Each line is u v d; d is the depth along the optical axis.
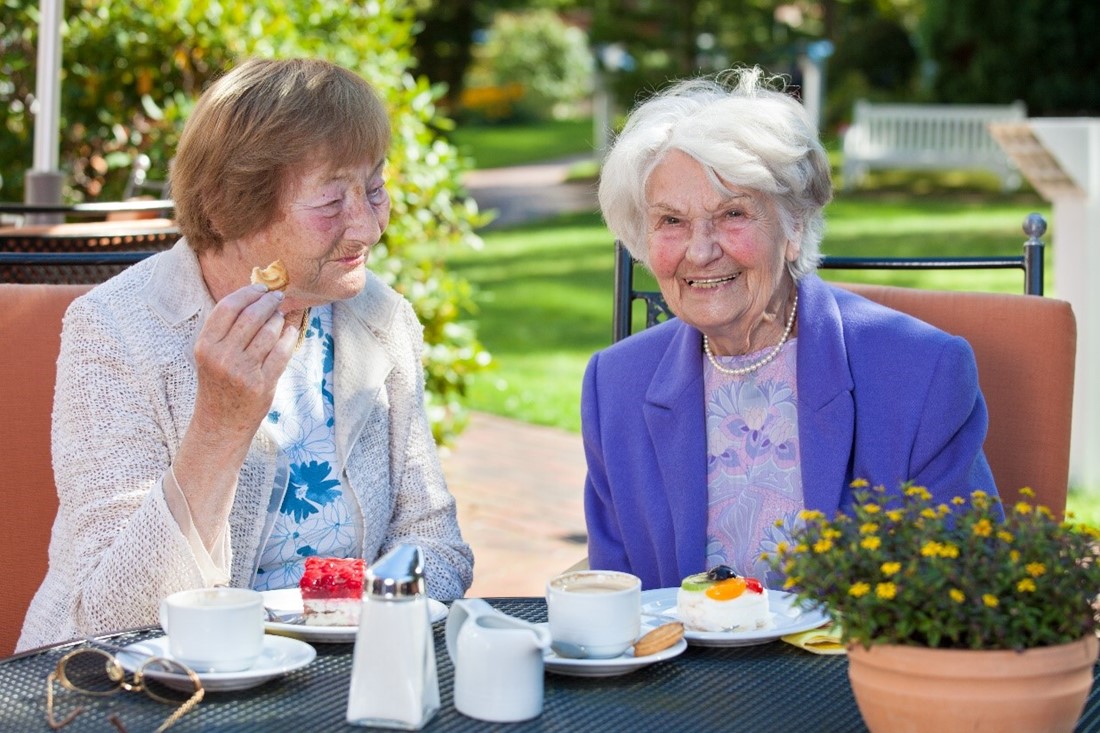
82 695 1.58
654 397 2.30
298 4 5.16
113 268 3.28
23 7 4.84
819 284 2.31
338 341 2.23
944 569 1.37
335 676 1.63
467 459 6.00
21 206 3.36
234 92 2.01
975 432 2.20
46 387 2.31
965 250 11.76
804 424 2.21
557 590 1.68
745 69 2.27
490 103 29.45
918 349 2.22
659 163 2.15
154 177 4.71
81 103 4.89
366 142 2.03
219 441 1.81
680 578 2.23
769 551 2.22
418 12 23.11
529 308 10.41
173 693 1.58
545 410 7.05
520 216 16.20
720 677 1.65
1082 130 4.98
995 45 17.05
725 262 2.17
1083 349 5.19
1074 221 5.14
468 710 1.52
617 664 1.62
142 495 1.96
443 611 1.84
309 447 2.17
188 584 1.82
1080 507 4.88
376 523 2.22
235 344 1.74
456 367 5.20
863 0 22.23
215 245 2.08
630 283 2.78
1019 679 1.36
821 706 1.56
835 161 18.31
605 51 20.59
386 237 4.98
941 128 16.70
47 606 2.03
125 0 4.82
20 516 2.30
